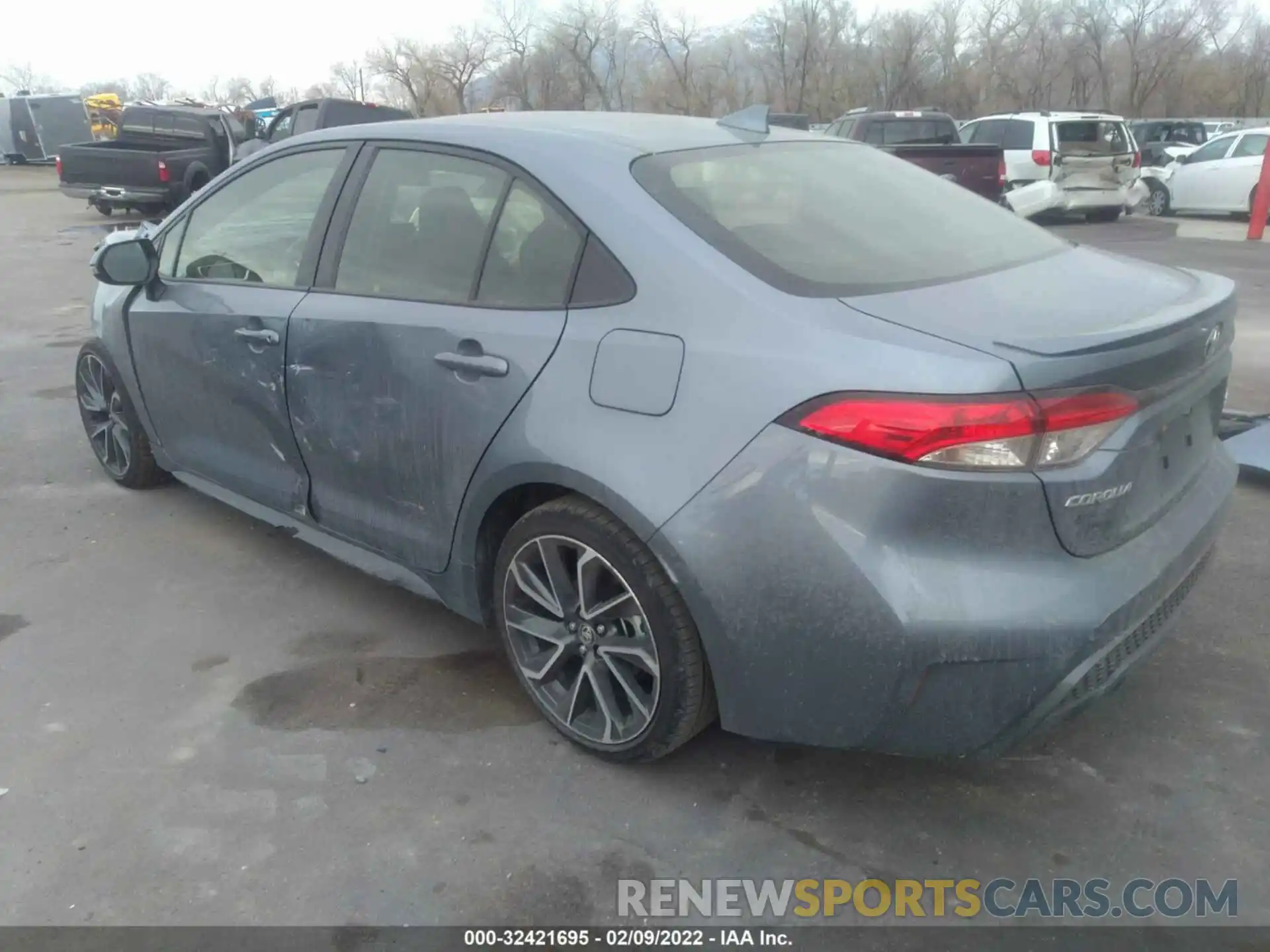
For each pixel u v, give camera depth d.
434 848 2.58
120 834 2.62
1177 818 2.67
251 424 3.76
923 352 2.20
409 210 3.21
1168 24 53.06
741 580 2.38
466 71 56.91
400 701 3.21
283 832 2.63
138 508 4.72
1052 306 2.46
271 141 18.02
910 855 2.56
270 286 3.61
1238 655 3.39
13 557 4.21
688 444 2.43
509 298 2.87
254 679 3.33
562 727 2.96
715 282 2.50
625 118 3.34
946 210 3.16
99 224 17.55
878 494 2.20
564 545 2.78
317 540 3.71
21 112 34.91
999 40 52.91
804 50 50.12
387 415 3.14
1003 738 2.33
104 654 3.48
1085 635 2.23
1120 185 16.08
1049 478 2.19
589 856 2.55
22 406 6.36
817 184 3.05
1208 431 2.80
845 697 2.34
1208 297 2.63
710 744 2.98
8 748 2.96
